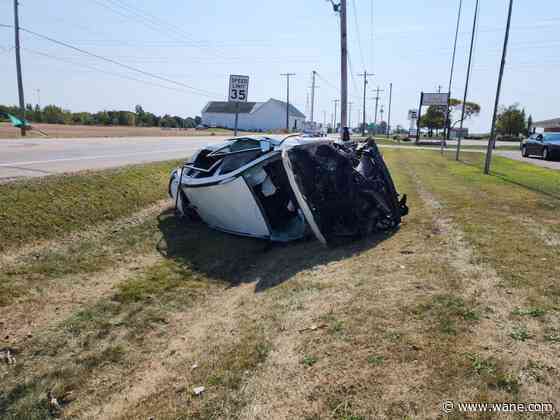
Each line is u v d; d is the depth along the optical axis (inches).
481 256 190.5
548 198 354.3
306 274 190.9
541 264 178.9
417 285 159.6
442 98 1836.9
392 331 126.1
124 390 117.4
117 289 184.5
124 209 300.2
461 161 812.6
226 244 254.5
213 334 144.0
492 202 334.6
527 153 980.6
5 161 432.1
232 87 530.3
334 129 4626.0
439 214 291.3
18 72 1087.0
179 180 293.1
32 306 162.4
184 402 107.3
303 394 103.4
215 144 310.0
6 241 210.1
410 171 603.2
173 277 202.7
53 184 290.7
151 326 154.3
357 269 187.0
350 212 243.3
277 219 283.6
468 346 116.0
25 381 121.0
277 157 255.4
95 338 144.3
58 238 231.9
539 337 119.3
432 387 100.3
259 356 123.2
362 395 100.1
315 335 129.3
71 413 109.3
